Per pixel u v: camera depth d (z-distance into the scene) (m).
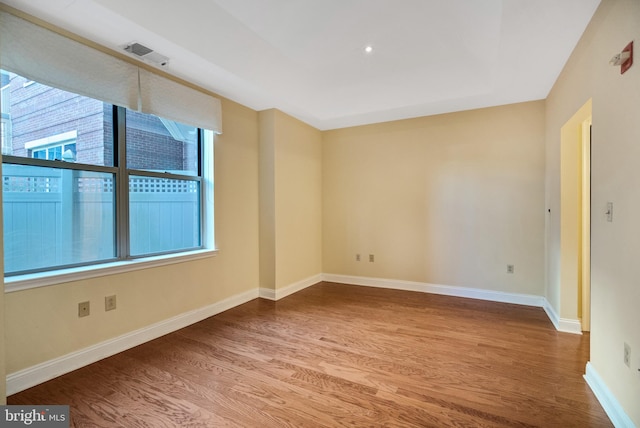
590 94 1.95
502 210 3.65
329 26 2.58
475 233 3.80
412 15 2.45
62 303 2.08
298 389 1.92
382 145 4.35
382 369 2.16
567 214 2.79
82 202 2.30
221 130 3.29
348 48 2.92
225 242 3.40
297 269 4.23
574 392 1.87
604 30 1.74
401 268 4.27
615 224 1.62
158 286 2.71
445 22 2.50
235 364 2.22
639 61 1.38
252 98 3.39
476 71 3.01
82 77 2.12
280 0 2.24
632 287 1.46
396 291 4.17
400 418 1.65
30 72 1.87
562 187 2.80
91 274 2.22
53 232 2.15
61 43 2.01
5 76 1.91
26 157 2.00
